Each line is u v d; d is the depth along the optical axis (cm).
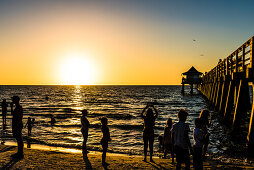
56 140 1428
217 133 1533
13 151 855
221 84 2264
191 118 2508
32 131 1773
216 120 2045
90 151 1102
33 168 640
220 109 1939
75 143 1328
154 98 7044
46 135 1609
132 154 1039
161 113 3166
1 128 1802
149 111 759
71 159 770
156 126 2027
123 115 3058
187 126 502
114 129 1920
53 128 1961
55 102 5750
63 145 1230
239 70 1316
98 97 8125
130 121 2478
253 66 998
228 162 851
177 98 6825
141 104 5066
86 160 762
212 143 1255
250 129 958
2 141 1316
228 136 1420
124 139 1493
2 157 751
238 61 1324
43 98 7356
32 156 782
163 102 5316
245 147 1141
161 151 1103
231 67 1525
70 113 3353
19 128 748
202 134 497
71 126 2092
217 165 745
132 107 4350
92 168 660
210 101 3238
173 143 518
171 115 2938
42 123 2269
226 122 1633
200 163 495
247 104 2500
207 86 4219
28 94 9881
